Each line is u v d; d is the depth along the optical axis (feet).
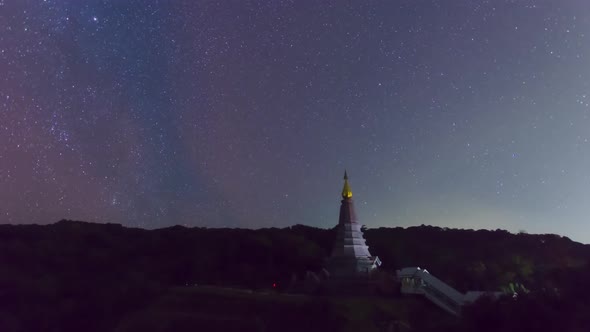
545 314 172.55
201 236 406.82
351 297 270.46
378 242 387.96
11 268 305.32
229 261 365.61
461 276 323.98
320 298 248.52
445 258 359.46
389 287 277.85
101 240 382.22
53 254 335.06
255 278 342.64
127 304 261.24
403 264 367.66
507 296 199.11
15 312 254.06
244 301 250.37
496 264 336.90
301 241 385.29
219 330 230.48
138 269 341.21
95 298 263.70
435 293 263.90
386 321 231.09
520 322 174.29
